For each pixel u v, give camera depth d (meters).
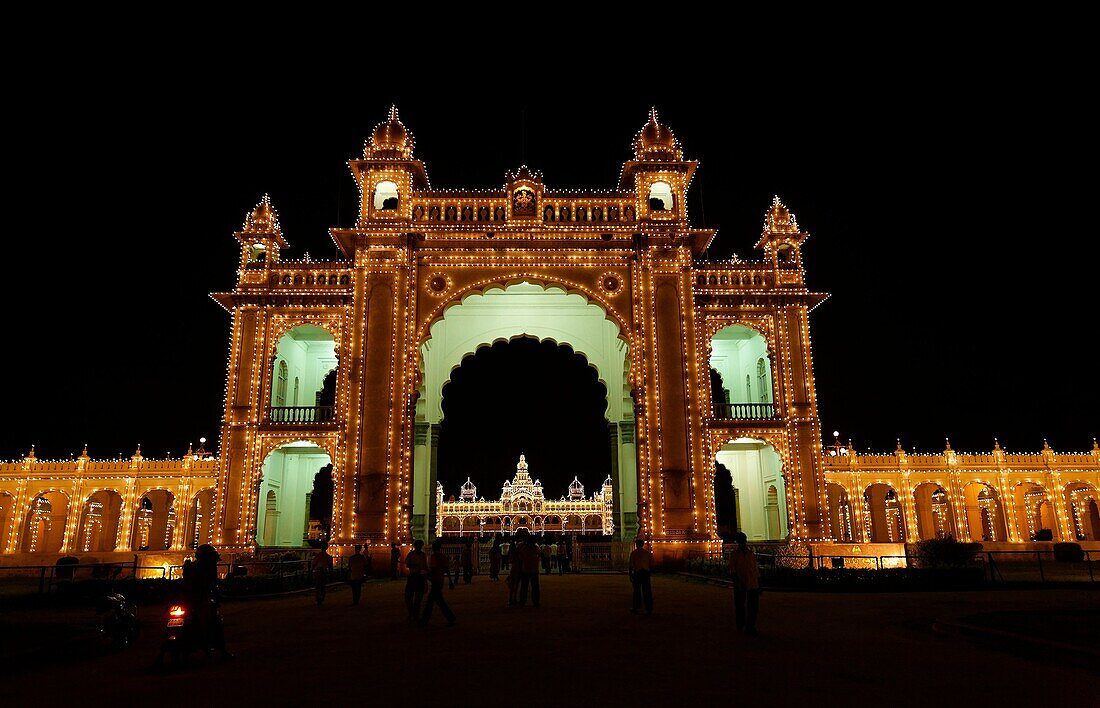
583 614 11.30
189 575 7.69
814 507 22.11
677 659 7.48
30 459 29.03
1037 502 31.17
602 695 5.96
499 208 24.02
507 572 23.34
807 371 23.28
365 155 23.92
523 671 6.90
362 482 21.17
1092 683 6.46
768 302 23.89
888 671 6.92
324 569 13.70
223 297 23.64
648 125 25.05
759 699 5.84
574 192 24.20
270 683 6.58
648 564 11.29
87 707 5.84
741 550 9.39
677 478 21.47
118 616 8.86
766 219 25.77
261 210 24.44
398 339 22.31
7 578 23.23
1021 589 15.91
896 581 15.55
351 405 21.75
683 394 22.17
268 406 22.53
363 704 5.74
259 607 13.23
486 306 26.91
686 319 22.78
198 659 7.86
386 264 22.92
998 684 6.41
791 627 9.86
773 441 22.73
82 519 28.81
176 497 28.44
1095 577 18.66
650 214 23.86
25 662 7.50
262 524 23.16
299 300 23.27
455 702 5.75
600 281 23.44
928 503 32.56
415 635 9.32
